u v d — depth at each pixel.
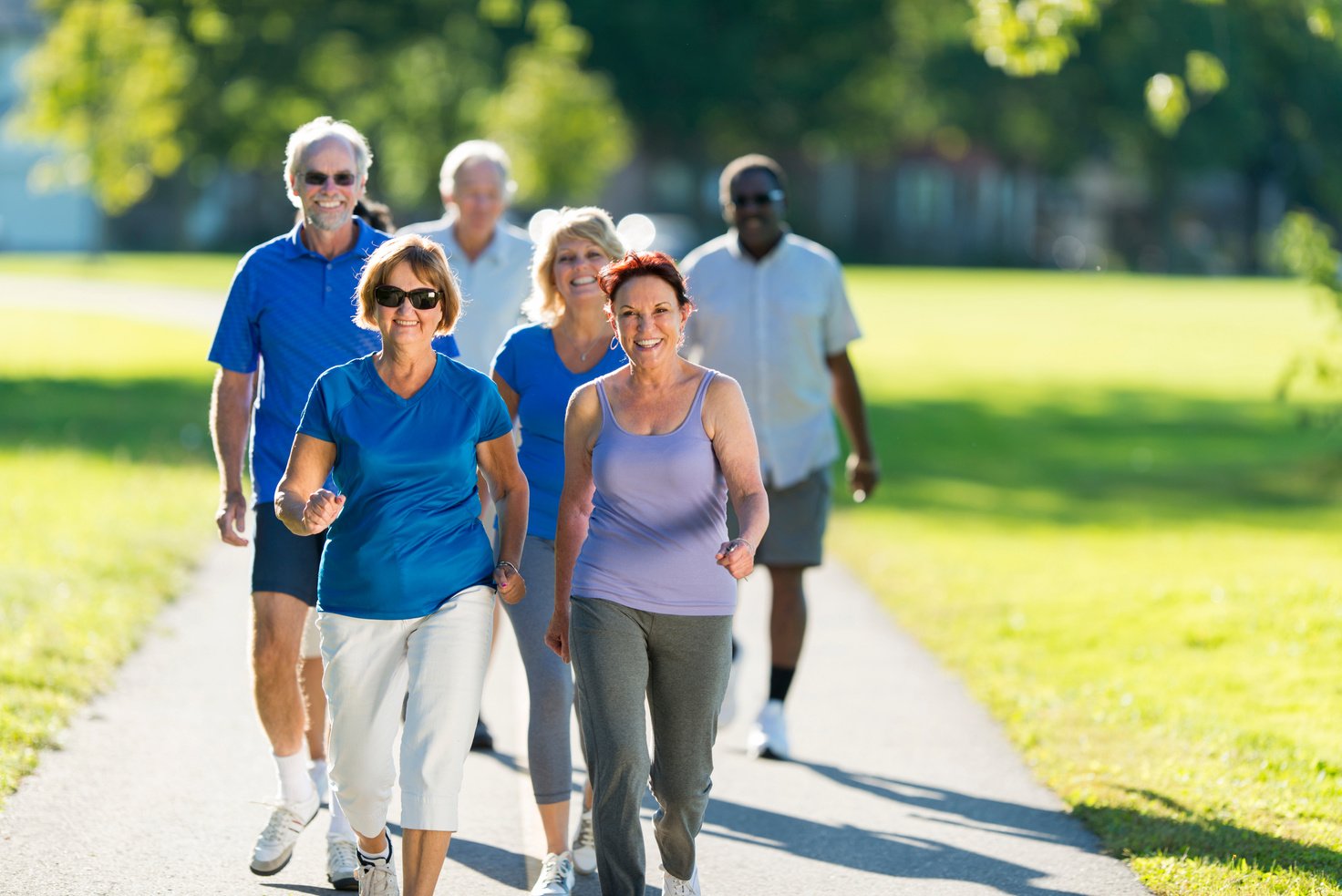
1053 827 14.91
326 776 15.02
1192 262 197.62
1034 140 177.62
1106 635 23.41
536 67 110.38
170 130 100.12
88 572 25.03
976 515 37.19
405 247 11.57
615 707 11.55
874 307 107.25
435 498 11.62
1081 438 53.84
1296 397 67.25
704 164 173.38
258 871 13.14
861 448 18.88
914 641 23.19
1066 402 64.44
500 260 17.91
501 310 17.92
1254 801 15.44
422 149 106.69
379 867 11.96
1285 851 13.97
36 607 22.20
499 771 16.44
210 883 12.95
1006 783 16.31
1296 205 180.88
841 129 166.25
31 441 41.41
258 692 13.31
